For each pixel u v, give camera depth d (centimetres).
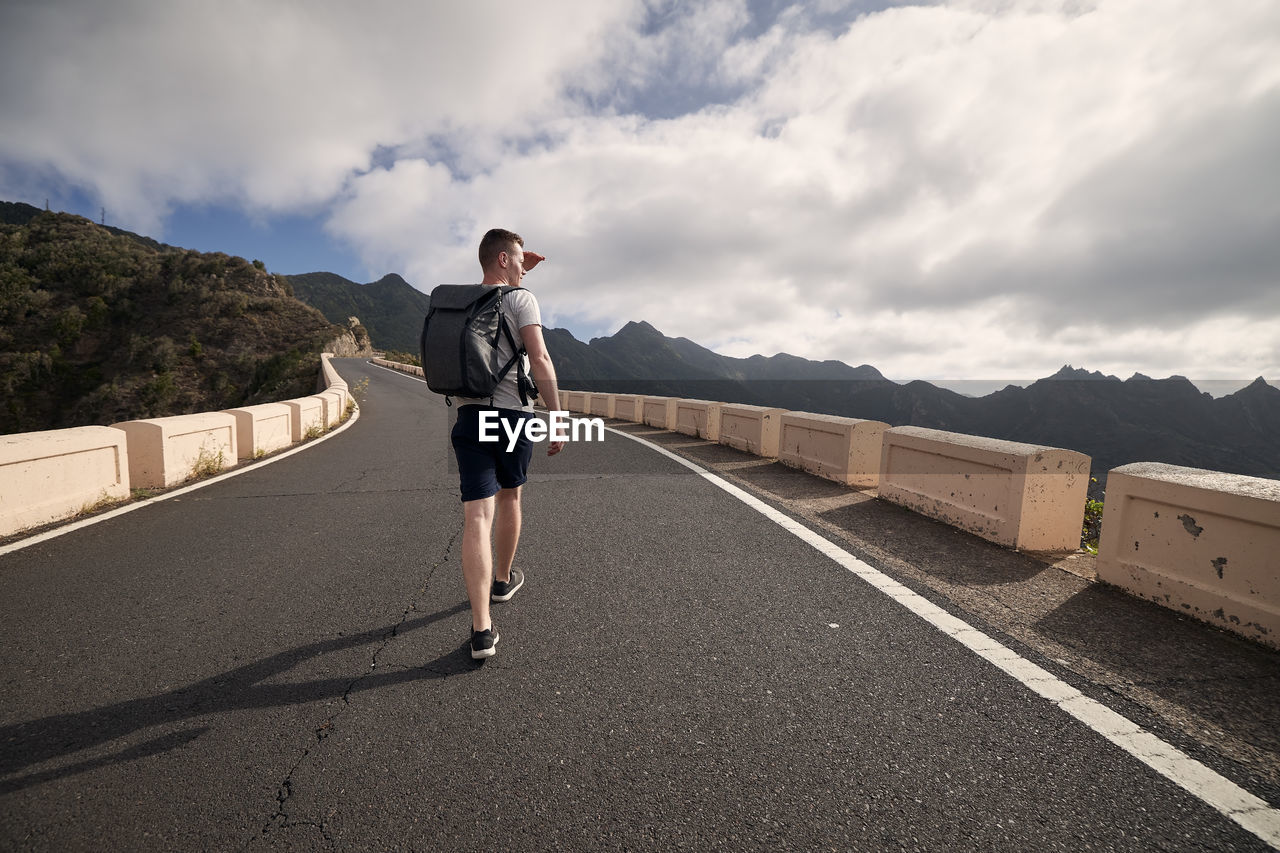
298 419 1071
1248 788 170
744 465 743
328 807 161
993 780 172
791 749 186
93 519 488
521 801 163
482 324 247
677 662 244
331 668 240
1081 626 281
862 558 380
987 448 422
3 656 250
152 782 172
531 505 525
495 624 281
